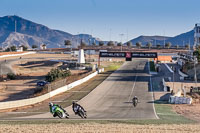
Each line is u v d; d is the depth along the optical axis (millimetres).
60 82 86438
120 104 60656
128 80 103312
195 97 72062
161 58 183500
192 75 108375
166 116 45688
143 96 72500
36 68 158625
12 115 48125
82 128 25984
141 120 38250
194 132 25484
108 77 112062
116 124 30781
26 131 23922
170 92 78688
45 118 41469
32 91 87750
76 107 31828
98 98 69000
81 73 119062
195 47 151250
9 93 85688
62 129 25172
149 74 120875
